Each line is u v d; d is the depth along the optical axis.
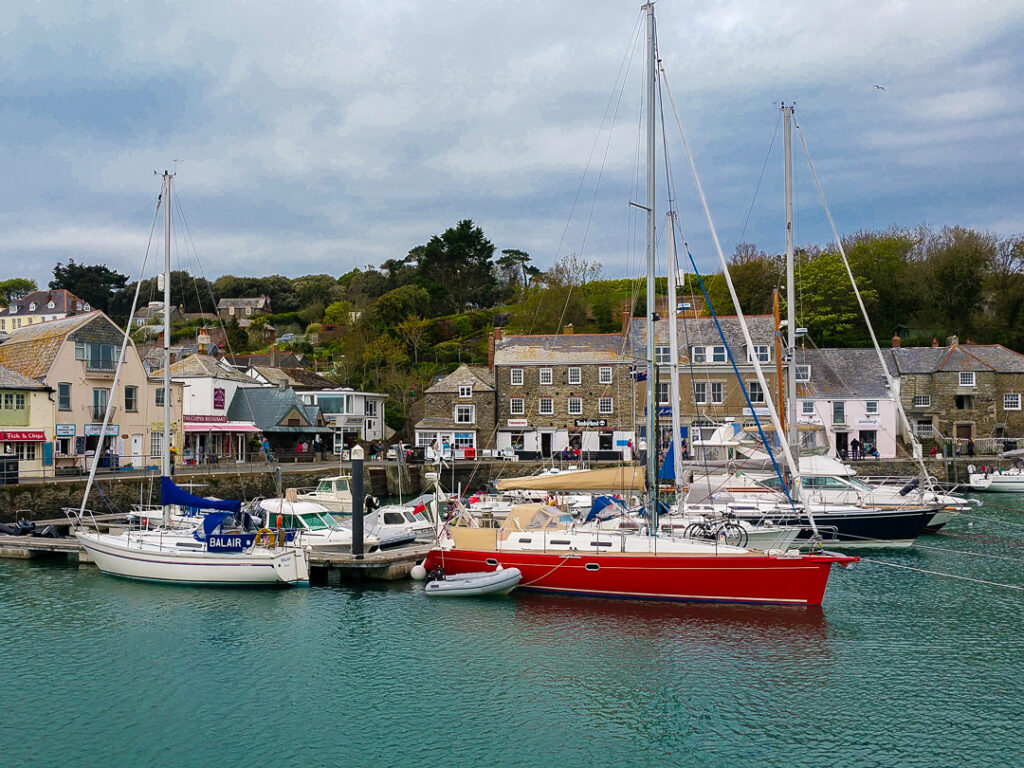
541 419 66.81
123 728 17.34
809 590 24.47
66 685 19.52
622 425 65.38
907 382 67.69
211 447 61.47
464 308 116.06
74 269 132.12
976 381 66.94
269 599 26.30
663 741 16.66
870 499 36.50
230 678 19.95
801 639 22.25
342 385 85.69
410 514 34.59
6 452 43.97
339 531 31.84
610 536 26.34
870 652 21.30
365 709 18.23
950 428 67.06
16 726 17.39
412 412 80.81
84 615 24.70
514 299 116.75
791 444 35.97
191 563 27.83
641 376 31.42
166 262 32.53
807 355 69.06
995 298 83.62
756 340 64.62
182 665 20.77
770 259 91.19
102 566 29.56
